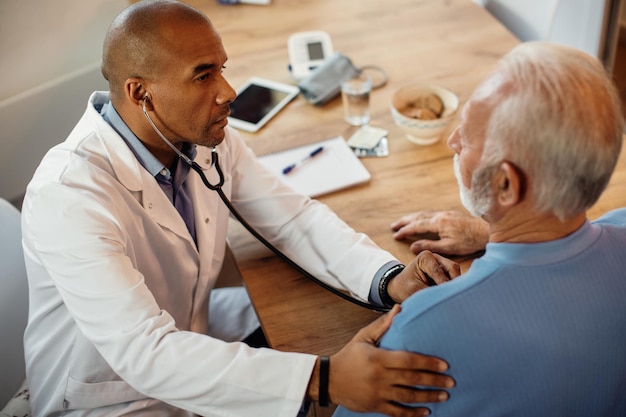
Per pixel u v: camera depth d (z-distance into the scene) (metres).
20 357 1.36
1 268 1.30
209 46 1.05
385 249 1.28
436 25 1.97
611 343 0.78
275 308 1.19
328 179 1.44
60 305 1.21
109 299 1.01
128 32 1.03
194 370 0.98
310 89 1.68
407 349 0.79
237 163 1.37
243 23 2.07
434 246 1.24
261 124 1.63
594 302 0.77
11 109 1.79
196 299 1.35
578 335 0.76
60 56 1.85
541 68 0.71
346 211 1.37
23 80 1.80
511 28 2.17
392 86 1.72
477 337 0.77
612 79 0.73
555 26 2.47
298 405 0.95
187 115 1.09
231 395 0.97
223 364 0.98
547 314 0.76
